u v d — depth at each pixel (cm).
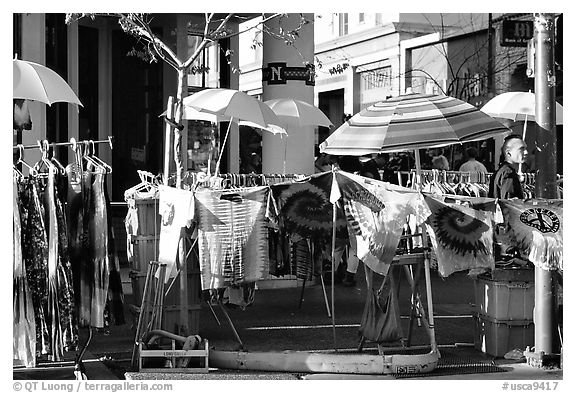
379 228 711
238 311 998
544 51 726
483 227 714
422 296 1109
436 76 2500
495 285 750
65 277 691
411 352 748
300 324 920
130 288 1124
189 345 698
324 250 847
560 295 787
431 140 668
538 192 731
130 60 1631
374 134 682
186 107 920
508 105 1047
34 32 1279
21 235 678
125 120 1631
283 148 1313
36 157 1237
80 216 711
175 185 825
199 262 752
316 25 2953
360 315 980
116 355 764
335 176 721
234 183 1129
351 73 2809
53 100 773
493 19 2216
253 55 2881
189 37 1659
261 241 743
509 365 726
